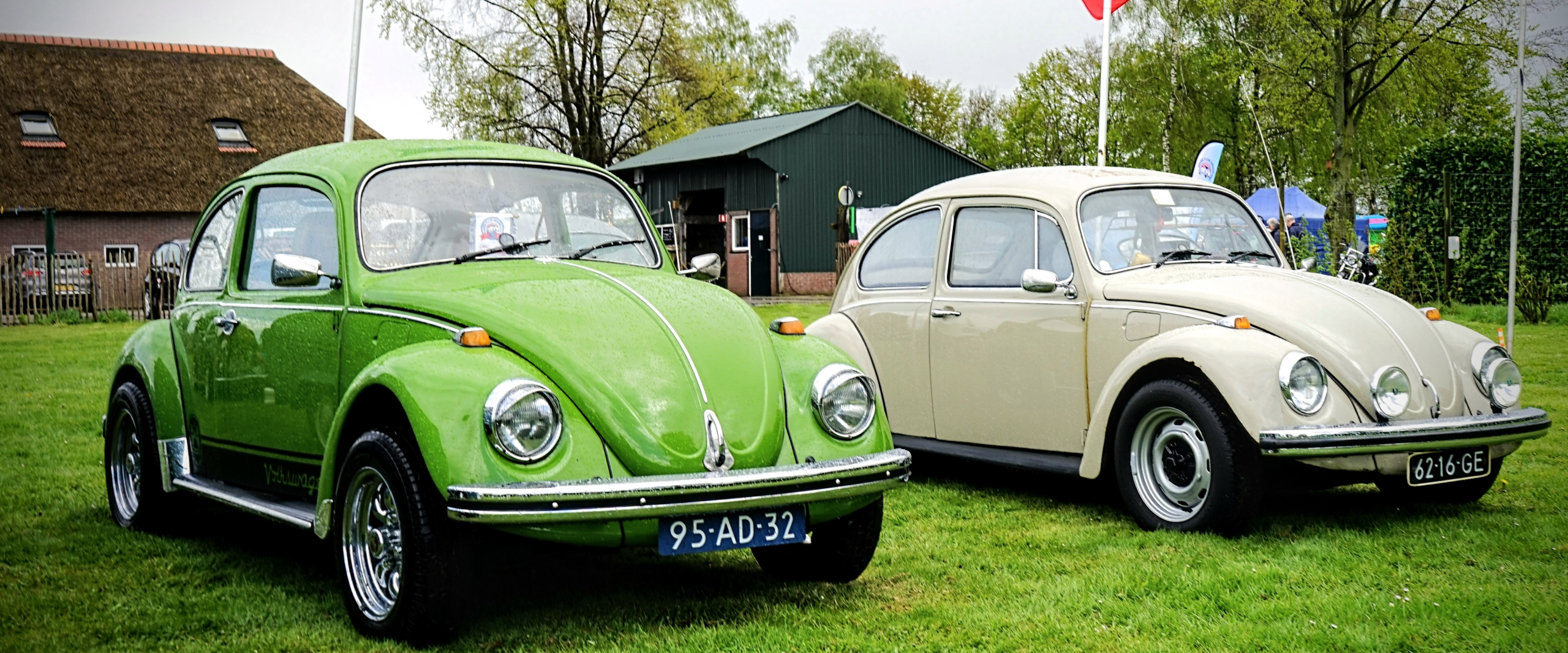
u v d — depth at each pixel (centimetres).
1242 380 493
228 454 498
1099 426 555
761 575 470
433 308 404
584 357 376
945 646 376
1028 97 5322
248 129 3847
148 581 463
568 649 374
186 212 3625
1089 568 470
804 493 378
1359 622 394
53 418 895
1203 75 3744
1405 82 3019
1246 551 487
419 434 353
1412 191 1925
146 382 536
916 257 686
